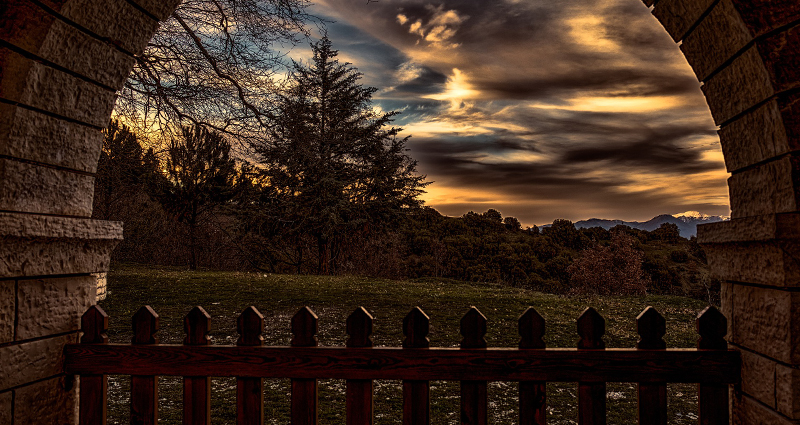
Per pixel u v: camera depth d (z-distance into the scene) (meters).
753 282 2.01
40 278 2.20
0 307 2.02
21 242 2.07
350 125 22.89
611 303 11.48
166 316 9.27
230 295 11.48
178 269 19.97
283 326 8.62
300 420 2.19
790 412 1.78
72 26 2.21
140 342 2.29
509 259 29.72
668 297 12.81
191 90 9.13
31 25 2.07
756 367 1.99
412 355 2.14
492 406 5.05
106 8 2.30
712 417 2.11
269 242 23.45
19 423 2.09
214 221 22.30
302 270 25.86
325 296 11.47
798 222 1.79
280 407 4.96
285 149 10.78
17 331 2.08
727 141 2.25
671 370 2.09
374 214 23.00
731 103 2.16
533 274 28.70
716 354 2.10
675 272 27.42
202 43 9.36
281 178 21.08
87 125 2.42
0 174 2.01
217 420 4.57
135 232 24.86
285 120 10.09
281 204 22.02
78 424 2.40
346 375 2.16
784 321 1.82
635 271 21.31
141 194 20.59
